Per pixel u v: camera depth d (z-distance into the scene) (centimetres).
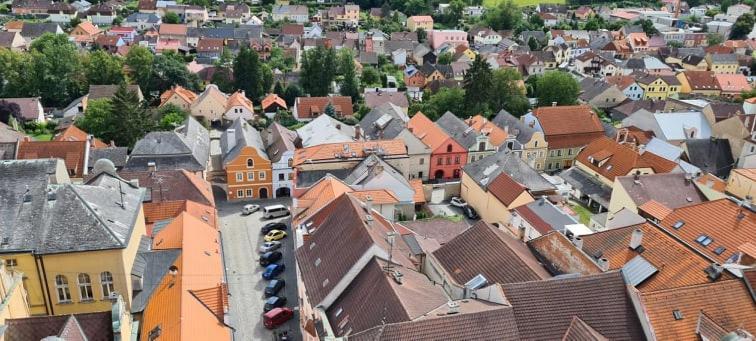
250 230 7788
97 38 19712
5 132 10144
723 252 5025
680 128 10975
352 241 4884
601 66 19788
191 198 7094
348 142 9031
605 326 3888
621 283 4069
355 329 4144
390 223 5906
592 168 9494
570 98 14088
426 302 4191
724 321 3944
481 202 8194
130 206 5144
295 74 16738
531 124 11238
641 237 4878
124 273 4550
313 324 4572
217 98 13512
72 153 8681
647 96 16900
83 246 4359
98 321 3566
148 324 4597
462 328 3672
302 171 8444
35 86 14838
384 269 4462
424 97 15750
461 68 18250
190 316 4409
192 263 5153
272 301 5962
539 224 6425
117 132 11012
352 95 15612
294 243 6831
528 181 8144
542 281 4003
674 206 7169
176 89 14325
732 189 7000
